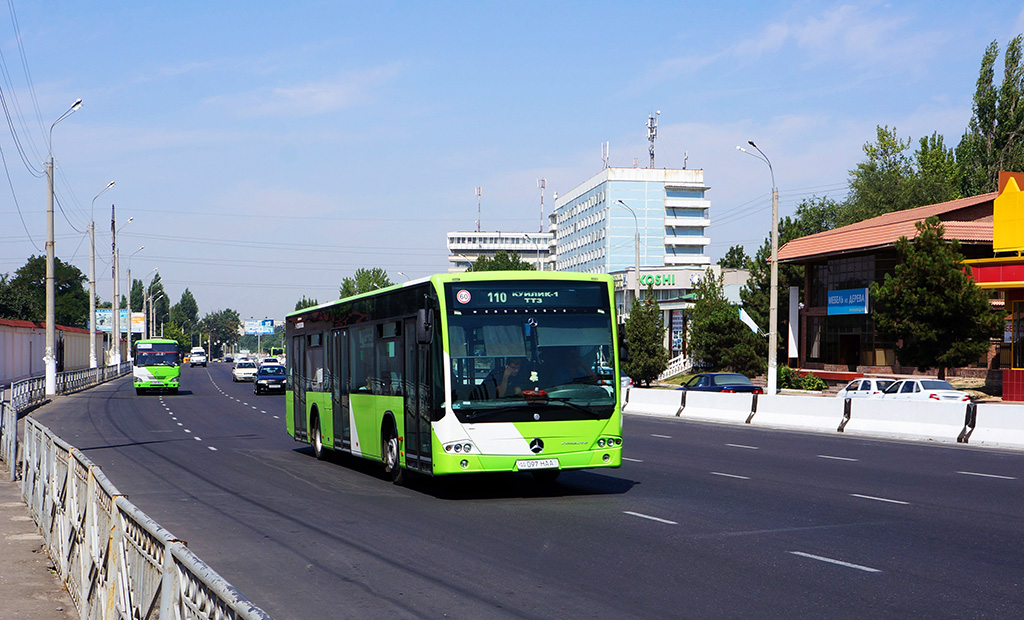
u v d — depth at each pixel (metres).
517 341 13.71
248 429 29.70
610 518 11.98
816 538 10.43
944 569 8.74
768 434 27.31
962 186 64.25
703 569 8.82
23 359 67.19
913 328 35.28
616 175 134.88
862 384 34.84
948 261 34.94
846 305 49.47
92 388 59.31
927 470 17.50
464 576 8.63
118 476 17.03
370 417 16.56
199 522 11.85
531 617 7.17
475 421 13.38
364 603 7.69
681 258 136.75
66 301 116.44
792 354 52.97
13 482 15.94
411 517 12.19
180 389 62.41
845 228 52.91
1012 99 60.88
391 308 15.56
